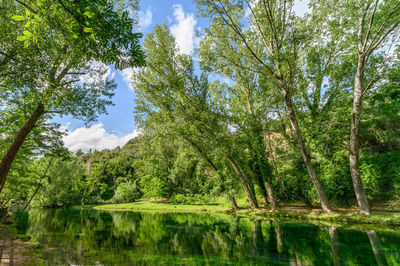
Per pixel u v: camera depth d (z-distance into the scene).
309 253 6.98
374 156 15.36
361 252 6.83
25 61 6.69
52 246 8.45
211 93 20.95
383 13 12.80
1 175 9.37
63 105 10.91
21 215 21.95
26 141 14.15
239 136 18.08
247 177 21.50
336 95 17.11
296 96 17.42
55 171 32.34
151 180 39.41
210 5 14.08
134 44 3.77
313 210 15.14
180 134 18.08
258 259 6.56
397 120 14.64
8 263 6.02
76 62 9.94
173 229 12.48
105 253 7.41
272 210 16.61
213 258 6.75
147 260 6.58
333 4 15.88
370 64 15.01
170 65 18.08
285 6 13.78
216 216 18.14
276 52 12.92
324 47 17.97
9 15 6.43
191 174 34.59
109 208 32.62
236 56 16.64
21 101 10.55
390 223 10.41
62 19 3.86
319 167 17.48
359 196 12.42
